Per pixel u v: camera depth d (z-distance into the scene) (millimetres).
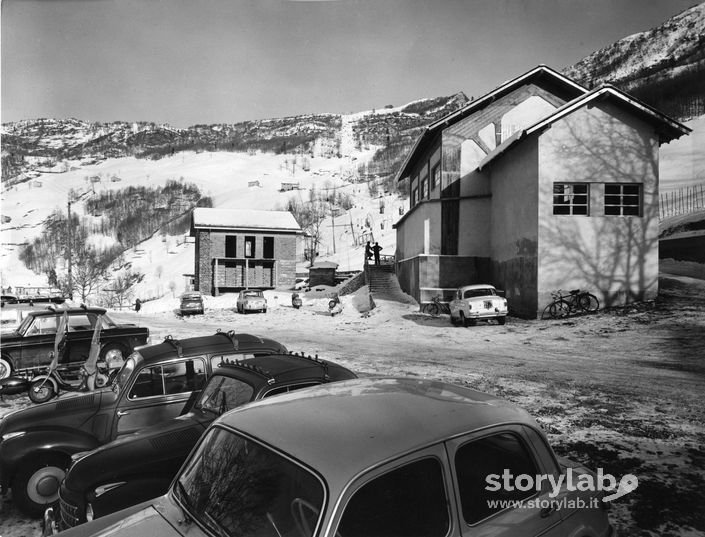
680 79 47062
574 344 14188
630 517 3900
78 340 10867
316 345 15609
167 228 146250
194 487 2305
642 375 9766
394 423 2207
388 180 155000
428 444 2096
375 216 110000
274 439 2154
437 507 2025
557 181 19266
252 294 30734
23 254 102938
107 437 4715
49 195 182250
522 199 20812
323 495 1821
